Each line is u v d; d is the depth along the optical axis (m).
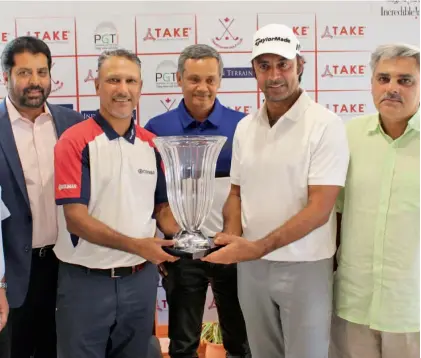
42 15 2.76
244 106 2.87
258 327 1.96
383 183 1.74
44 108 2.05
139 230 1.84
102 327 1.85
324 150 1.74
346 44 2.89
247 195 1.88
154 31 2.80
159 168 1.95
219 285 2.37
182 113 2.38
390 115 1.68
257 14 2.82
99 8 2.78
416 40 2.91
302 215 1.72
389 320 1.75
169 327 2.42
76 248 1.83
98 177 1.79
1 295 1.81
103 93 1.79
